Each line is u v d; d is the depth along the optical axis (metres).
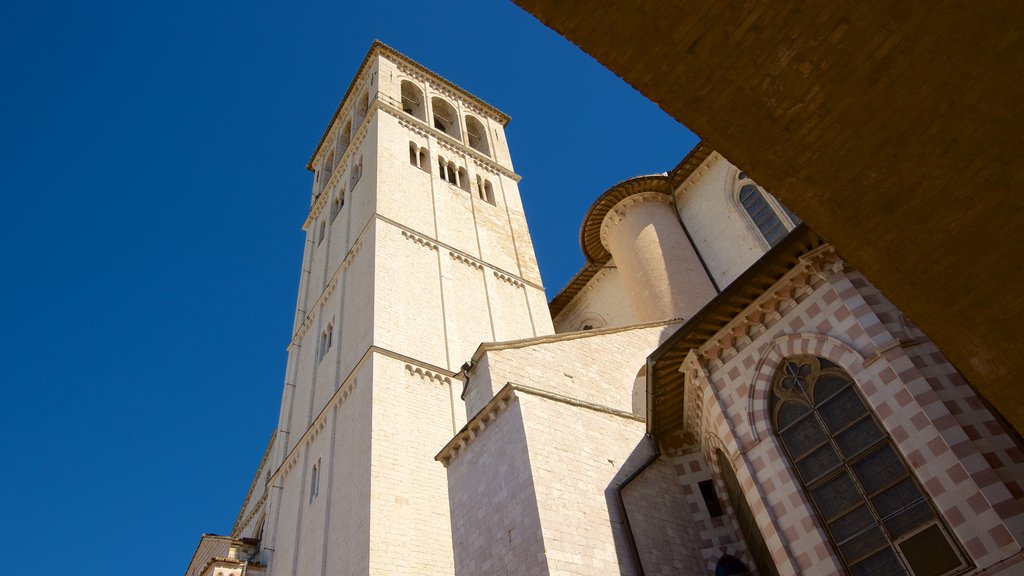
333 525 26.27
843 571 13.30
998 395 8.88
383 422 26.70
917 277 8.61
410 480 25.58
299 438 33.06
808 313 15.61
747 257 30.06
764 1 7.25
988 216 7.97
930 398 12.95
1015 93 7.27
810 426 14.83
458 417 29.22
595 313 40.19
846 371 14.44
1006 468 12.05
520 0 7.54
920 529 12.45
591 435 18.69
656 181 34.59
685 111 8.04
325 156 53.53
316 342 37.19
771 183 8.45
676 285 30.62
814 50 7.46
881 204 8.27
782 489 14.68
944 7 7.02
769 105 7.86
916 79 7.43
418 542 24.03
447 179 44.31
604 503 17.30
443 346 32.00
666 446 20.11
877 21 7.20
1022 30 6.96
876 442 13.55
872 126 7.78
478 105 55.03
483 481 18.06
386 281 33.00
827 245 15.40
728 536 18.03
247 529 43.16
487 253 40.56
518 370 19.84
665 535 17.66
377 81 48.16
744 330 16.84
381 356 29.22
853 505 13.59
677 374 18.36
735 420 16.20
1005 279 8.23
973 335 8.72
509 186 48.78
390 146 42.25
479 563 16.97
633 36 7.57
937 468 12.38
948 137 7.66
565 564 15.27
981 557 11.46
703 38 7.50
